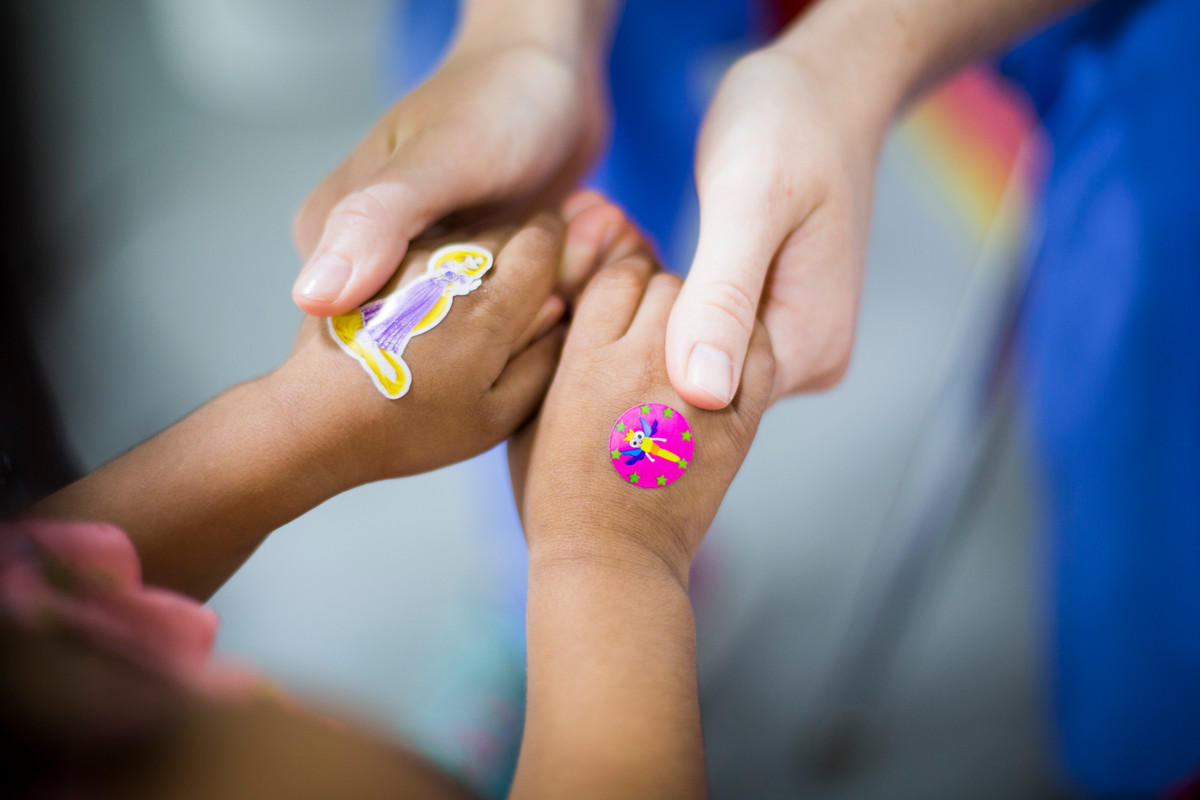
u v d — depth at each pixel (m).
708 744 0.70
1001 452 0.85
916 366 0.94
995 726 0.71
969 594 0.78
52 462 0.51
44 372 0.53
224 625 0.74
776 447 0.88
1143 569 0.59
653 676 0.41
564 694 0.41
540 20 0.55
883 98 0.52
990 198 1.08
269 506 0.45
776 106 0.50
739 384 0.48
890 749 0.70
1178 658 0.60
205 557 0.45
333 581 0.77
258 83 1.16
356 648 0.73
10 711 0.30
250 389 0.46
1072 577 0.62
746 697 0.73
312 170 1.11
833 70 0.52
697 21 0.62
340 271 0.47
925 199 1.09
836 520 0.83
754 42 0.64
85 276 0.97
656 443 0.46
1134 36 0.56
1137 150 0.56
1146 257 0.56
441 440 0.47
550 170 0.54
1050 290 0.61
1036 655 0.74
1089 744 0.64
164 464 0.45
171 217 1.04
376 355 0.46
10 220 0.65
